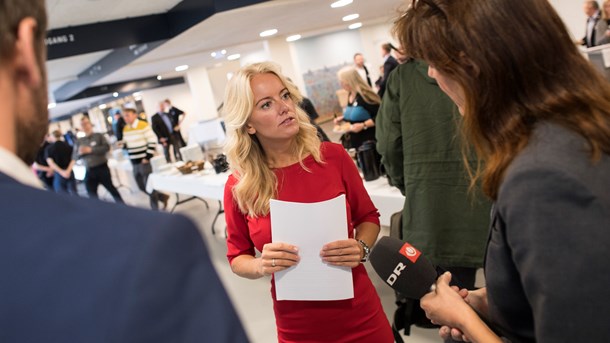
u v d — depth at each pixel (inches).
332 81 518.3
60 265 15.3
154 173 261.9
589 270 25.7
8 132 17.8
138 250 15.4
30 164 19.8
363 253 68.8
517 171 28.3
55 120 1002.1
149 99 716.7
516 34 30.0
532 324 31.9
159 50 284.2
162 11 223.9
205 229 250.2
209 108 579.2
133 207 17.2
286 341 69.4
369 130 181.0
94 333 14.3
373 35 540.1
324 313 66.7
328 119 518.0
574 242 26.1
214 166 205.2
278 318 69.7
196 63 479.8
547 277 26.4
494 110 30.9
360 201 73.2
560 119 29.1
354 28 524.4
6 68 17.9
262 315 147.9
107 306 14.6
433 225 85.8
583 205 26.4
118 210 16.9
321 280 64.8
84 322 14.5
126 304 14.5
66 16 193.0
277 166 70.2
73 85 448.5
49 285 15.1
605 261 25.7
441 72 33.5
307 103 182.1
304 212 64.2
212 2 192.2
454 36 31.3
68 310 14.7
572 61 30.6
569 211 26.5
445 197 84.7
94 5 185.2
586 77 30.5
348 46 527.5
